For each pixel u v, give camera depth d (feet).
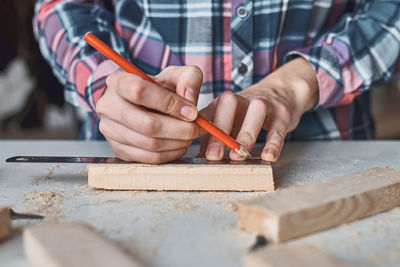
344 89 3.38
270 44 3.55
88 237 1.50
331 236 1.71
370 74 3.40
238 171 2.25
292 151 3.14
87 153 3.16
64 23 3.53
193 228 1.78
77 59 3.19
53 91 10.16
